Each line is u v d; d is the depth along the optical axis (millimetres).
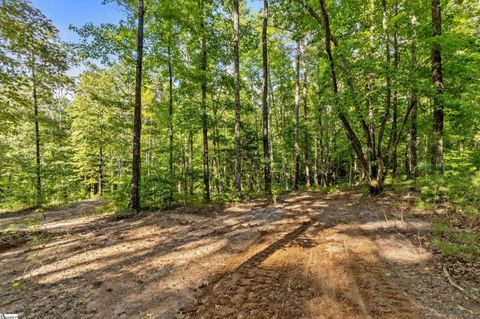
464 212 7688
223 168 31469
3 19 5914
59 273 5238
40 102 8609
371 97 12742
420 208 8805
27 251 6520
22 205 15734
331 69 12547
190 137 21453
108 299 4273
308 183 21281
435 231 6602
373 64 11109
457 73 10117
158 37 13688
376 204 10453
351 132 12719
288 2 14289
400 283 4566
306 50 20188
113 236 7523
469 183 8156
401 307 3887
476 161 10281
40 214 12469
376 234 7000
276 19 15938
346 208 10453
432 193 9109
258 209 10805
